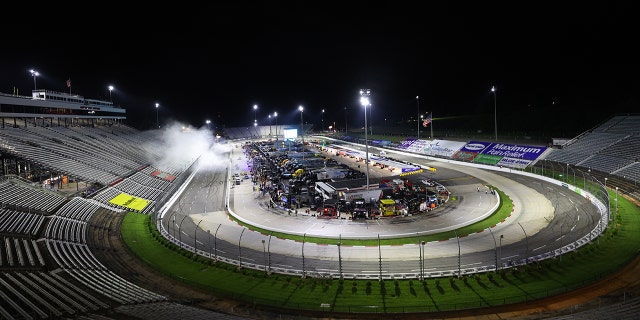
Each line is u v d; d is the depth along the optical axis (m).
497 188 71.31
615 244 41.22
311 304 32.22
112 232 49.75
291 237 49.06
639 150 72.00
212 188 81.88
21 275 31.34
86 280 33.12
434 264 39.34
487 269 37.31
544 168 82.75
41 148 67.94
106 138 100.06
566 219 51.31
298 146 160.50
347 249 44.28
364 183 70.25
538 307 30.56
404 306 31.48
